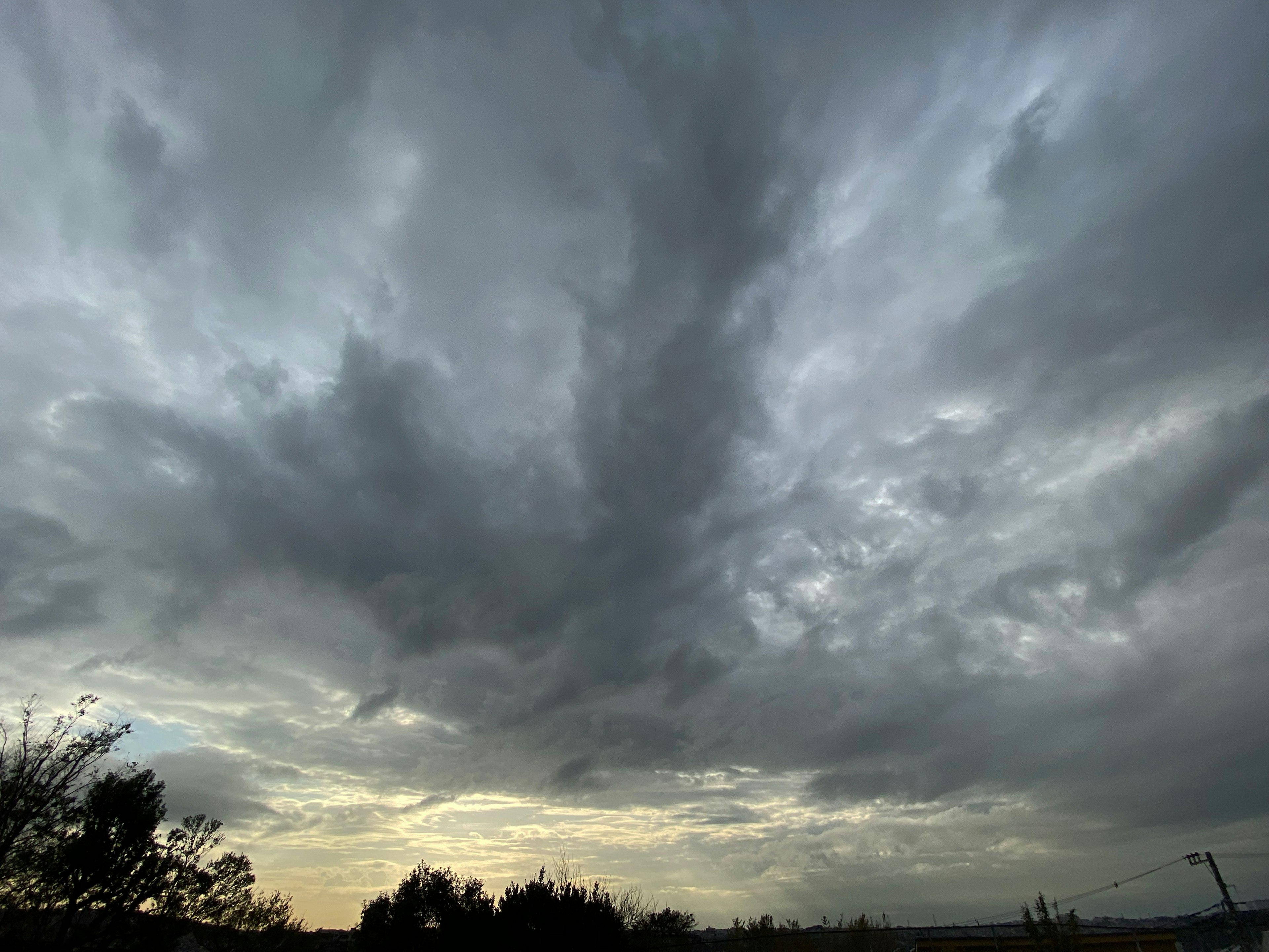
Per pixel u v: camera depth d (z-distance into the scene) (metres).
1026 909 37.66
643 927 42.53
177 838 28.25
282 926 41.56
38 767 23.75
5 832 22.50
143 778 27.41
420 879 43.62
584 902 31.36
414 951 40.50
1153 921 36.72
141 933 27.27
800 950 55.91
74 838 24.98
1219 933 31.91
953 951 39.44
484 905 33.22
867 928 55.78
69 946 24.69
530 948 29.75
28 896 24.16
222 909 32.22
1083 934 36.03
